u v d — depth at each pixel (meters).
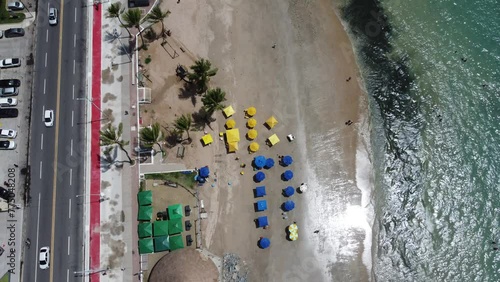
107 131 73.19
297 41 86.44
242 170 77.50
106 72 82.81
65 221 74.12
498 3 91.94
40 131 79.19
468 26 90.31
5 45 84.56
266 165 76.88
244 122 80.50
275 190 76.56
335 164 78.94
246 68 84.06
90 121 79.69
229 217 75.06
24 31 85.12
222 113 80.50
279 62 84.75
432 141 81.69
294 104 82.06
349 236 75.00
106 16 86.38
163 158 77.62
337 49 86.69
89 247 72.81
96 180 76.25
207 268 69.81
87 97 81.06
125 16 80.75
